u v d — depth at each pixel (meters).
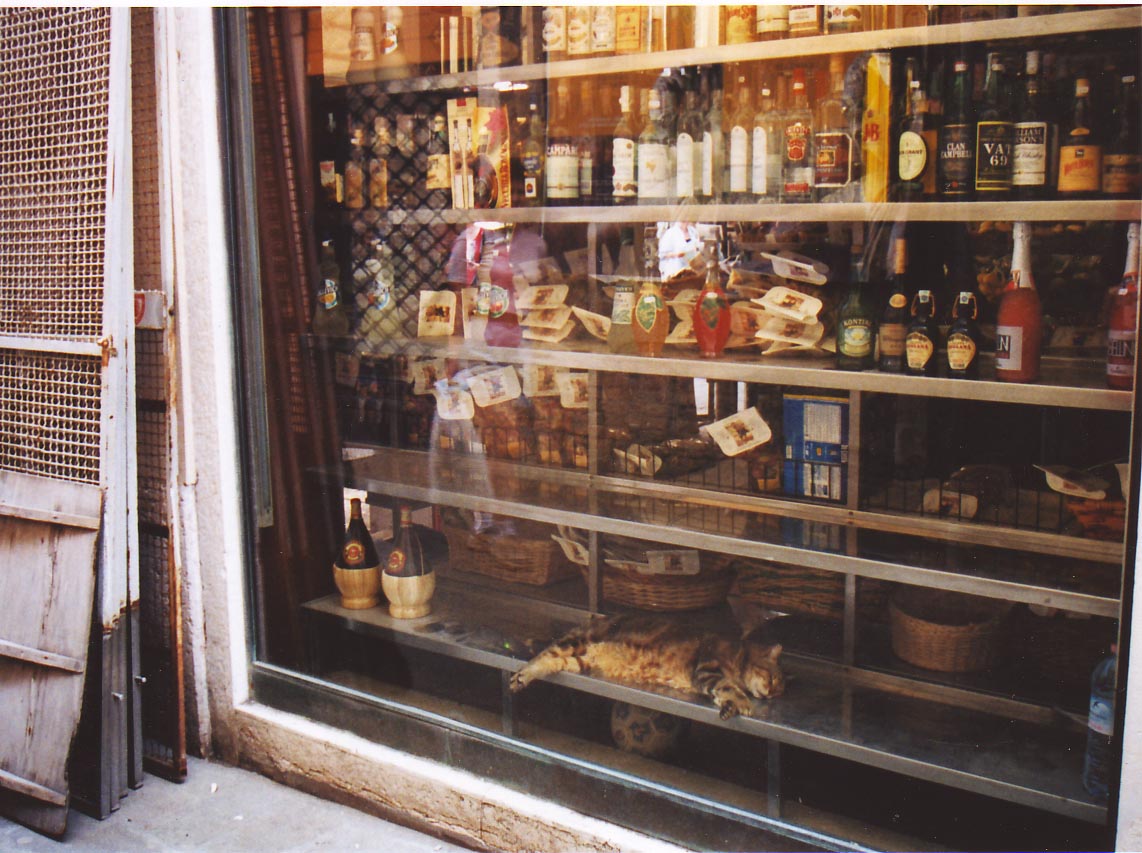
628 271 2.94
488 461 3.28
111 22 2.69
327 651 3.29
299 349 3.26
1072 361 2.45
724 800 2.55
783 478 2.76
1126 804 1.89
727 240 2.82
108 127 2.71
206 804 2.91
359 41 3.29
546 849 2.57
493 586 3.35
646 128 2.82
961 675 2.60
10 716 2.88
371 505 3.43
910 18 2.39
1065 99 2.35
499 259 3.14
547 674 2.86
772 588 2.92
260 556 3.13
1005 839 2.43
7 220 2.96
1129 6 2.11
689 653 2.74
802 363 2.63
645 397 3.02
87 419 2.80
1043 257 2.51
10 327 2.97
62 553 2.83
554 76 2.94
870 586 2.80
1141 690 1.84
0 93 2.97
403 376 3.45
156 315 2.95
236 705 3.11
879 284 2.54
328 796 2.95
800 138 2.58
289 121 3.21
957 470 2.54
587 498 3.04
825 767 2.65
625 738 2.79
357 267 3.37
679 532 2.76
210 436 3.01
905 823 2.54
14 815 2.85
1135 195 2.20
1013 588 2.27
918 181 2.42
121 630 2.81
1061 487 2.37
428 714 2.82
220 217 2.96
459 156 3.16
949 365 2.38
